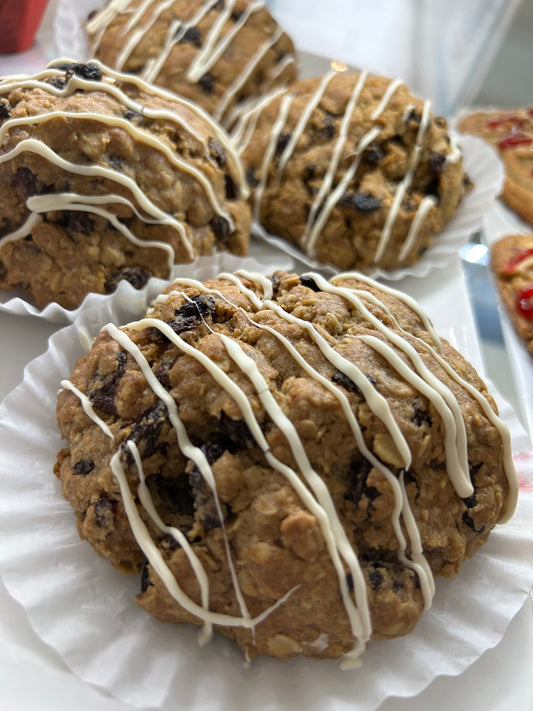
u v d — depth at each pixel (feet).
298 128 0.65
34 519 0.41
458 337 0.60
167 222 0.51
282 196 0.64
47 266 0.50
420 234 0.63
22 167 0.48
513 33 0.93
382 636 0.38
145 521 0.37
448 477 0.39
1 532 0.40
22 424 0.44
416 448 0.37
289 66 0.78
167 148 0.51
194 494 0.37
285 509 0.35
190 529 0.37
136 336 0.42
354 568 0.35
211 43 0.74
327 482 0.37
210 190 0.53
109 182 0.48
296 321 0.41
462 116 0.97
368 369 0.39
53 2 0.83
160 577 0.36
